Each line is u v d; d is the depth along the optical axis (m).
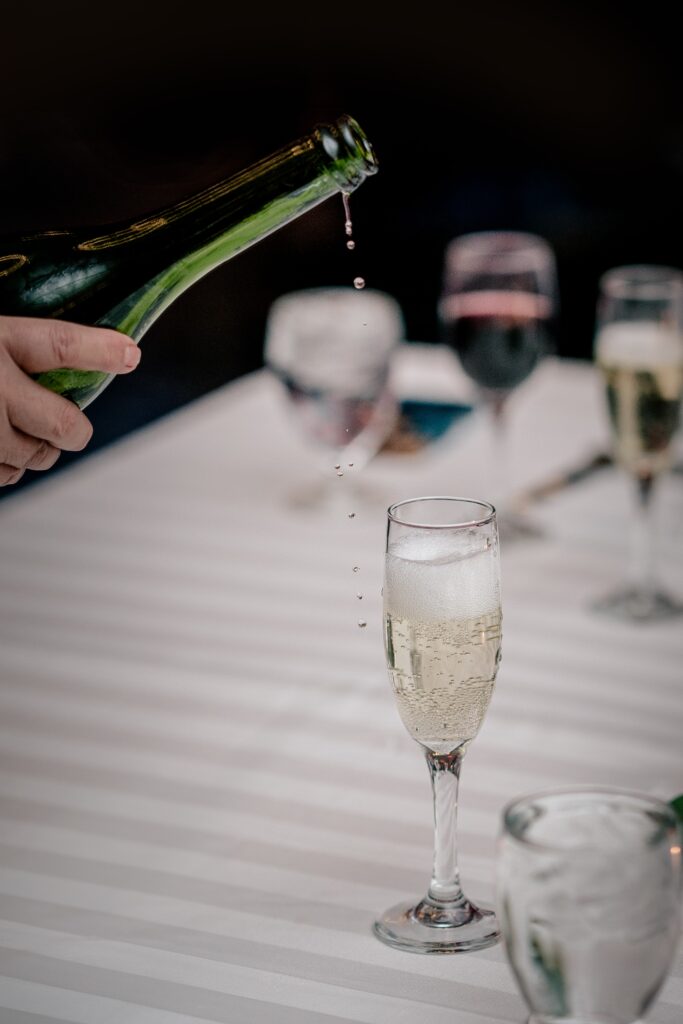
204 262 1.07
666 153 5.18
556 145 5.32
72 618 1.38
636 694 1.23
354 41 5.38
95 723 1.20
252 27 5.33
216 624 1.37
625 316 1.41
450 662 0.95
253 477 1.70
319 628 1.36
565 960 0.78
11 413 1.05
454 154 5.32
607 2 5.11
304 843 1.05
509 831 0.79
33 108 5.11
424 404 1.78
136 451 1.81
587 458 1.70
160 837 1.05
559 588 1.43
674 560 1.50
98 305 1.07
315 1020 0.89
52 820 1.07
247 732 1.18
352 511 1.60
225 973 0.93
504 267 1.56
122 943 0.95
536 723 1.19
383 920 0.96
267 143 5.39
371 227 4.92
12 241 1.07
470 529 0.95
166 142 5.29
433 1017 0.89
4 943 0.95
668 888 0.78
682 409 1.42
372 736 1.17
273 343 1.60
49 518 1.61
